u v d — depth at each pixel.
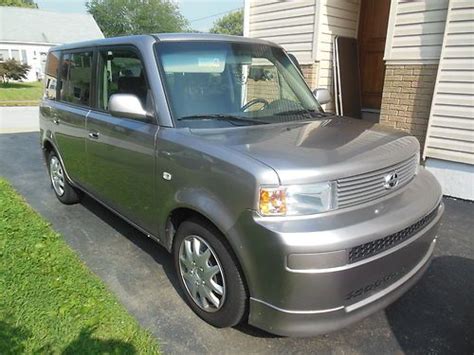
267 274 1.91
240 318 2.23
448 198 5.04
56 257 3.14
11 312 2.43
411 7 5.14
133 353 2.15
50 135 4.31
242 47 3.13
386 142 2.37
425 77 5.17
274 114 2.92
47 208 4.41
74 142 3.72
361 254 1.91
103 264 3.17
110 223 3.99
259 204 1.87
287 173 1.85
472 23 4.58
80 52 3.67
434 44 5.01
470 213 4.47
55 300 2.56
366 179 2.04
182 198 2.32
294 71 3.50
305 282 1.83
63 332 2.28
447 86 4.89
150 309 2.59
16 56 35.03
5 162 6.55
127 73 2.90
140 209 2.87
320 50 6.66
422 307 2.67
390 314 2.59
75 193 4.39
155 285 2.88
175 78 2.65
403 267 2.17
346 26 6.99
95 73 3.36
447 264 3.26
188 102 2.61
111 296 2.67
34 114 13.28
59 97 4.12
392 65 5.47
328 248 1.79
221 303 2.29
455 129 4.92
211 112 2.65
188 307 2.61
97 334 2.28
